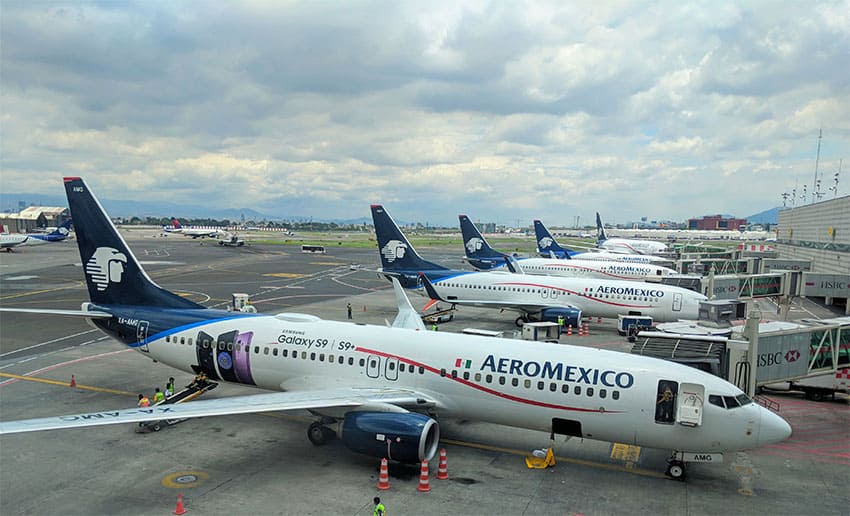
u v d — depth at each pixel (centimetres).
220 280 9362
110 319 3209
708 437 2202
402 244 6444
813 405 3422
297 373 2805
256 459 2472
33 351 4434
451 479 2298
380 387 2647
